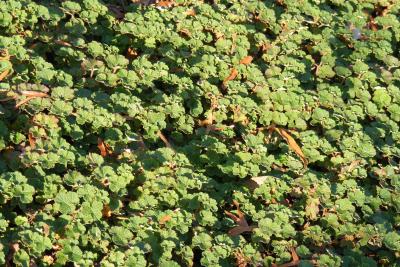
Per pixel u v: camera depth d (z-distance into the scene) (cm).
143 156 341
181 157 342
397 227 344
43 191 330
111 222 333
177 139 352
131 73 357
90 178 334
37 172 333
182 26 374
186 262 327
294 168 349
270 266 329
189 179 338
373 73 374
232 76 367
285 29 383
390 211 346
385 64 384
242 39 375
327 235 337
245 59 372
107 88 356
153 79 359
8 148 339
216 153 347
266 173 349
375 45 384
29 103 342
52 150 336
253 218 336
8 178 328
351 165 352
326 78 375
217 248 328
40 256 322
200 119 358
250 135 354
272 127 359
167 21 376
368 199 345
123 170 336
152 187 337
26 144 340
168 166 341
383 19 393
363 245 338
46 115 342
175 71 365
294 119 360
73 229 325
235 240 330
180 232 330
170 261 323
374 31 392
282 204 342
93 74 358
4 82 346
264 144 356
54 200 329
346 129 361
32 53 354
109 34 372
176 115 353
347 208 341
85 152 341
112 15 375
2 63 347
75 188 332
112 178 334
